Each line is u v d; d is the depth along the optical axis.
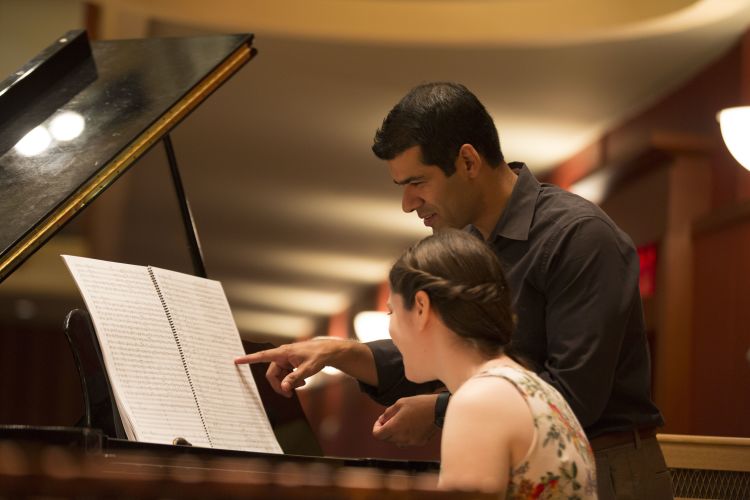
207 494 2.24
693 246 13.77
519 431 3.45
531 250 4.70
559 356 4.48
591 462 3.65
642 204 15.02
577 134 16.50
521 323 4.71
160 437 4.02
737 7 12.05
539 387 3.59
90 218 21.44
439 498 2.47
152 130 5.17
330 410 29.38
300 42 14.08
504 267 4.79
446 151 4.77
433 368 3.80
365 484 2.42
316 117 16.25
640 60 13.75
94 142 5.02
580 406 4.41
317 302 29.28
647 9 12.66
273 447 4.51
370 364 5.19
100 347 4.18
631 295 4.56
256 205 20.77
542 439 3.47
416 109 4.80
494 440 3.42
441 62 14.28
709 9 12.16
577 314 4.50
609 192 16.23
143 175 18.94
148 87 5.46
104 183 4.88
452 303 3.70
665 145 13.80
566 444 3.52
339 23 13.77
